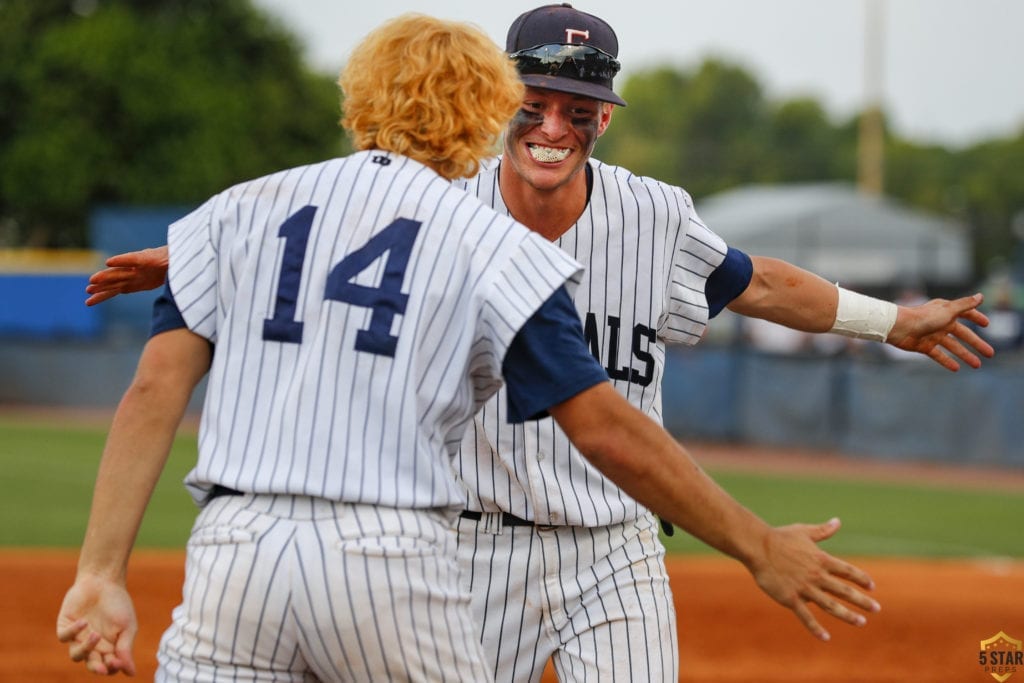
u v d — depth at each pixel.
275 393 8.29
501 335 8.31
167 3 129.25
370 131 9.05
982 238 114.75
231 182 121.88
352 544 7.99
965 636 22.48
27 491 43.31
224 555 8.12
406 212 8.56
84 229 121.75
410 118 8.88
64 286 79.31
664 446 8.38
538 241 8.60
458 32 8.98
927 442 58.31
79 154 117.38
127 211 81.12
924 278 90.50
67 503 40.62
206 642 8.17
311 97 132.38
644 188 11.91
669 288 12.05
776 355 62.38
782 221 99.56
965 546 35.31
